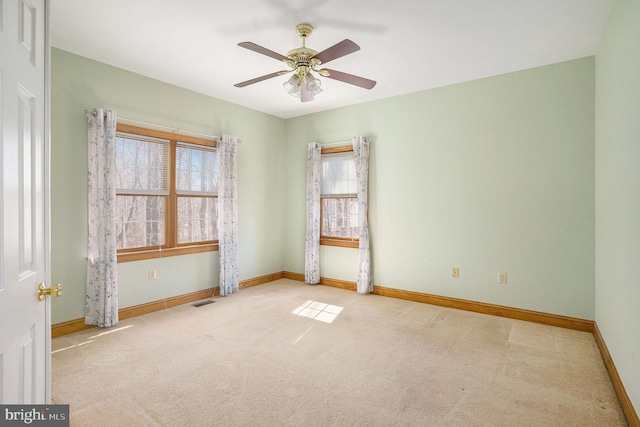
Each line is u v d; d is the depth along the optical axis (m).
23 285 1.16
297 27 2.69
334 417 1.95
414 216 4.30
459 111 3.96
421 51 3.16
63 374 2.40
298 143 5.40
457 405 2.08
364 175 4.59
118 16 2.58
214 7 2.47
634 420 1.82
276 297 4.41
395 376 2.42
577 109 3.31
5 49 1.03
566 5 2.43
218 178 4.44
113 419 1.91
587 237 3.28
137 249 3.72
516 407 2.06
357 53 3.19
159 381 2.32
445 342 3.01
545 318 3.48
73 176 3.19
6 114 1.04
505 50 3.14
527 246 3.58
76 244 3.21
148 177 3.80
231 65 3.47
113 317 3.34
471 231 3.90
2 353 1.01
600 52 2.95
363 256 4.60
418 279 4.28
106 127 3.32
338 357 2.71
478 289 3.87
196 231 4.31
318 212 5.10
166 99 3.93
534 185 3.53
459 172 3.97
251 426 1.86
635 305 1.89
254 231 5.06
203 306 4.01
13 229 1.09
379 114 4.57
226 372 2.45
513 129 3.64
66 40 2.96
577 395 2.20
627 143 2.09
